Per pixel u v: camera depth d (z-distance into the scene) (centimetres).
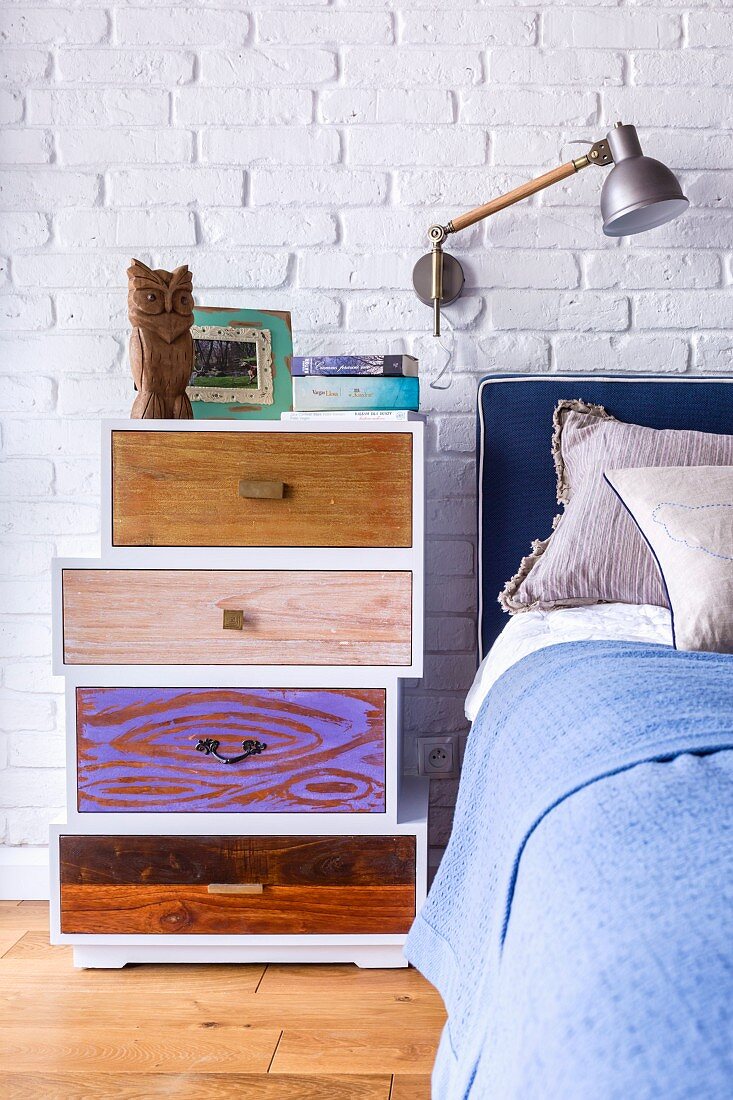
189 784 169
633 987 54
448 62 210
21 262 211
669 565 146
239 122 211
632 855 67
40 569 213
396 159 212
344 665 169
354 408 180
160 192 212
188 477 168
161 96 210
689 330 215
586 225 213
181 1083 138
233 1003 161
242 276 213
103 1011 159
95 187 211
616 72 210
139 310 178
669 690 101
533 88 211
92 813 170
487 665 165
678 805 72
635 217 194
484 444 202
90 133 210
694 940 54
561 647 137
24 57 209
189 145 211
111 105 210
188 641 169
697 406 201
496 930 85
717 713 91
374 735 169
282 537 168
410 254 213
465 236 213
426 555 216
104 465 168
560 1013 58
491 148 211
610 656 124
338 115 211
